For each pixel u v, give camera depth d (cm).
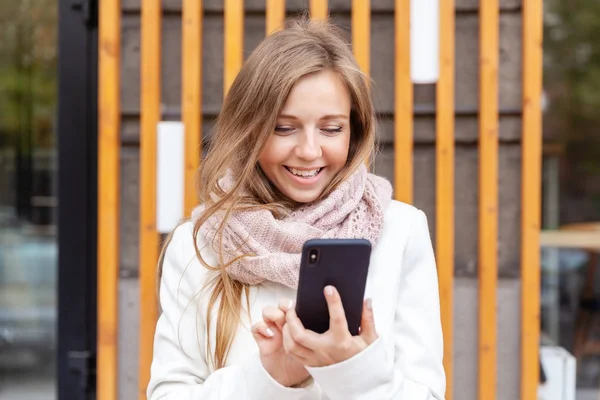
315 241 90
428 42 203
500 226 210
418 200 210
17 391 241
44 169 239
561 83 324
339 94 109
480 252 205
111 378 206
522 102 206
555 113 326
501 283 209
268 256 110
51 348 241
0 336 243
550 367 243
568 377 242
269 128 107
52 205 240
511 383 209
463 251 210
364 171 120
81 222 222
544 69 322
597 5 316
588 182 324
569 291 304
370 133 117
